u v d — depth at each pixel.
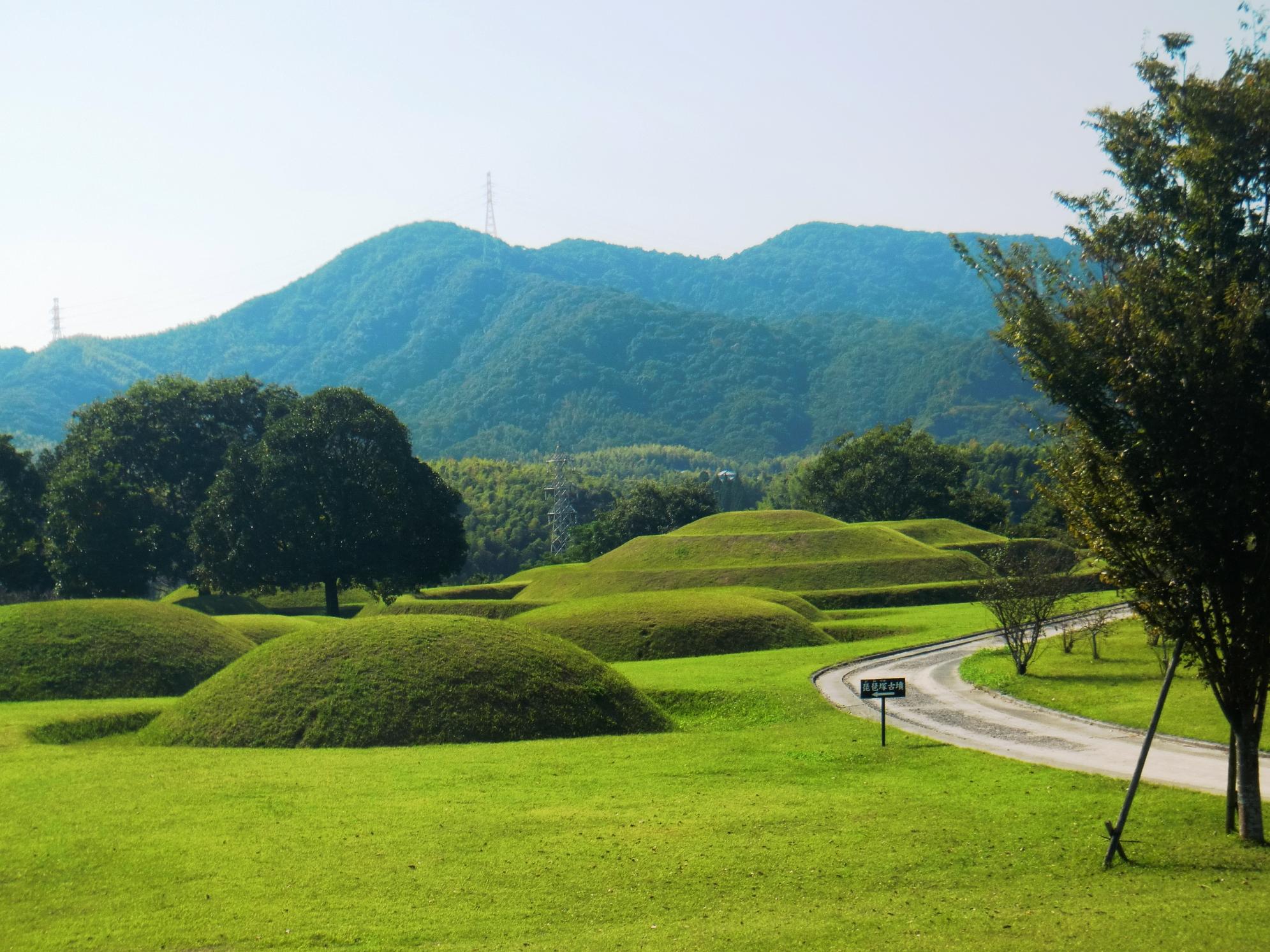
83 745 29.30
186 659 42.31
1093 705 29.83
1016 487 159.88
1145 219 15.84
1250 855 15.37
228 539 75.38
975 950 12.21
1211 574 14.99
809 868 15.72
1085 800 19.16
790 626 51.41
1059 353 15.36
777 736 27.17
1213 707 27.81
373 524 76.19
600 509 155.88
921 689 34.53
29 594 94.38
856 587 73.31
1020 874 15.20
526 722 30.16
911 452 119.44
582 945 12.85
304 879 15.60
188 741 29.86
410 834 17.89
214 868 16.11
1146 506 15.21
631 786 21.70
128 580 79.81
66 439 87.88
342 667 31.75
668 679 37.97
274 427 77.56
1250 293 14.54
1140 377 14.88
